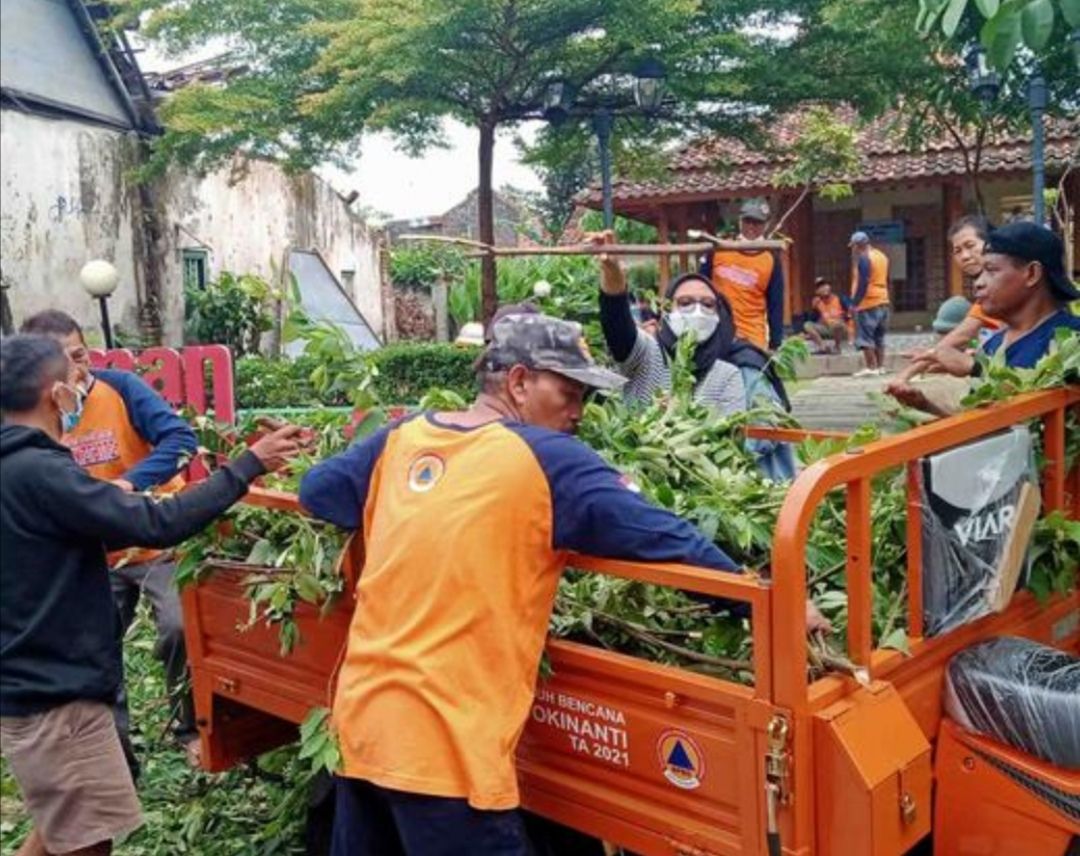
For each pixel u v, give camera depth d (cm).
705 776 228
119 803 315
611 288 458
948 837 248
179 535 300
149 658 532
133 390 431
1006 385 273
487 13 1134
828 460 218
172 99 1356
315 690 317
